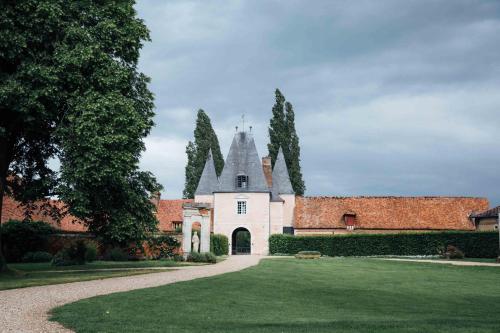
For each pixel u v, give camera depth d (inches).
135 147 973.8
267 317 498.6
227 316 495.5
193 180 2763.3
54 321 444.8
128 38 983.0
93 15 958.4
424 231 2095.2
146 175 1088.2
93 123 869.8
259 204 2329.0
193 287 697.0
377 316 524.4
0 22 821.2
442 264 1285.7
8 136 922.1
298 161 2721.5
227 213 2335.1
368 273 1039.0
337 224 2295.8
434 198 2397.9
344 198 2422.5
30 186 981.8
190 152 2802.7
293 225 2348.7
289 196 2425.0
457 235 1854.1
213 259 1278.3
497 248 1776.6
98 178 882.1
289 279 866.1
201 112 2837.1
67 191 886.4
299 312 541.6
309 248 2064.5
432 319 491.5
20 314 478.3
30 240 1457.9
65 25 903.7
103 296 592.1
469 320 486.6
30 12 857.5
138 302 553.0
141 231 1032.2
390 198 2407.7
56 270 1005.8
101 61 927.7
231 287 717.3
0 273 866.8
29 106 828.0
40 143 1016.2
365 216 2322.8
